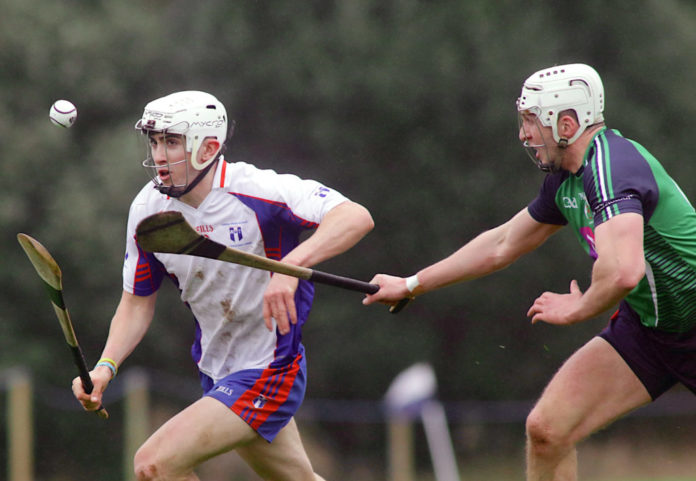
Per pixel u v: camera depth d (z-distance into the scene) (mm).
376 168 71562
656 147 72500
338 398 71938
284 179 16656
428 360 70812
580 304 14414
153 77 74000
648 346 16422
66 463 66812
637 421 69500
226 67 72688
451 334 72562
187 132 15688
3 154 66625
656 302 15805
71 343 15562
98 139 70688
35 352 65688
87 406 16359
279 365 16750
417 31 70750
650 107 74438
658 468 66625
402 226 71500
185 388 68688
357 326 71062
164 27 75688
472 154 71562
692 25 76000
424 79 70000
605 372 16562
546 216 17141
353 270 71688
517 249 17594
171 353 69438
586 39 74125
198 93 16109
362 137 70812
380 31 71438
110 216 66438
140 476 15844
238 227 16484
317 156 72375
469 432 72438
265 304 15711
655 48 73875
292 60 70750
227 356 17188
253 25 72438
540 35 71750
